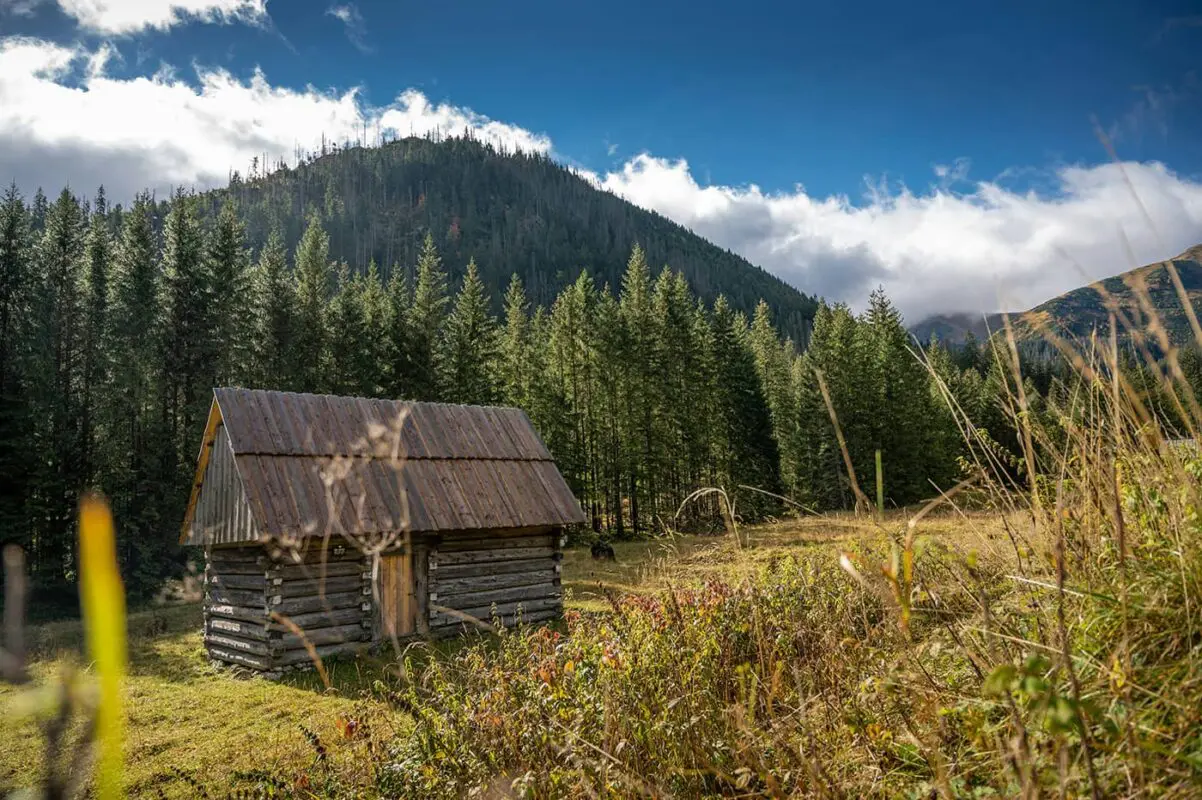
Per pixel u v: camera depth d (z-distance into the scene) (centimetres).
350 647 1374
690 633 497
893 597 221
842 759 275
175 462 3294
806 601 533
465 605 1545
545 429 4481
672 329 5144
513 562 1644
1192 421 237
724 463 5012
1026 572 284
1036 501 253
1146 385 241
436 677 474
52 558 2972
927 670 286
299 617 1342
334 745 771
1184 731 186
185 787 726
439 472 1599
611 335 4934
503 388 4753
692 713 364
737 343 5197
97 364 3450
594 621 574
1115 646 221
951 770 232
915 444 4503
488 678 460
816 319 5181
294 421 1506
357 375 4222
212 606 1529
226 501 1481
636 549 2859
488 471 1677
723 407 5097
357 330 4309
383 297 5131
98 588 48
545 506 1680
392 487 1494
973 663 245
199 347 3534
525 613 1630
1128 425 265
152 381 3359
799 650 442
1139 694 201
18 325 3145
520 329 5409
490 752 379
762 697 369
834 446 4334
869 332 5244
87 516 47
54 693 48
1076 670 217
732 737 321
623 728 348
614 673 420
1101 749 193
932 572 323
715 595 574
